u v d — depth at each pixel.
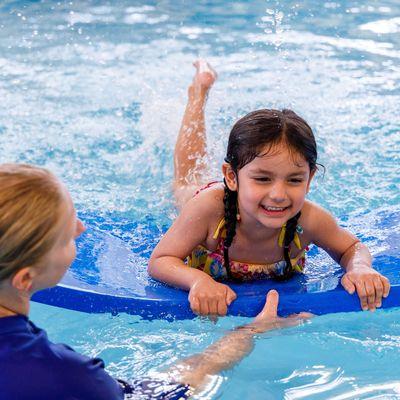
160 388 2.03
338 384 2.16
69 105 4.36
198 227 2.60
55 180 1.63
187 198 3.24
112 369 2.21
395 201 3.34
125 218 3.21
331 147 3.84
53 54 5.12
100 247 2.93
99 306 2.50
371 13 5.94
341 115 4.22
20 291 1.63
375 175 3.58
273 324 2.43
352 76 4.77
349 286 2.52
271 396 2.10
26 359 1.59
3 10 5.99
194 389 2.06
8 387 1.55
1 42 5.32
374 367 2.26
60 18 5.82
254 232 2.58
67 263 1.66
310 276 2.74
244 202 2.45
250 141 2.36
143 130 4.08
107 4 6.13
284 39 5.38
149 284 2.63
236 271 2.71
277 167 2.35
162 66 4.93
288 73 4.79
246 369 2.20
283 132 2.35
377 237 3.00
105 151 3.85
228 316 2.47
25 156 3.75
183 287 2.56
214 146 3.67
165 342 2.38
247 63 4.95
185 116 3.78
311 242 2.71
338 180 3.53
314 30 5.59
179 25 5.69
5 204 1.53
